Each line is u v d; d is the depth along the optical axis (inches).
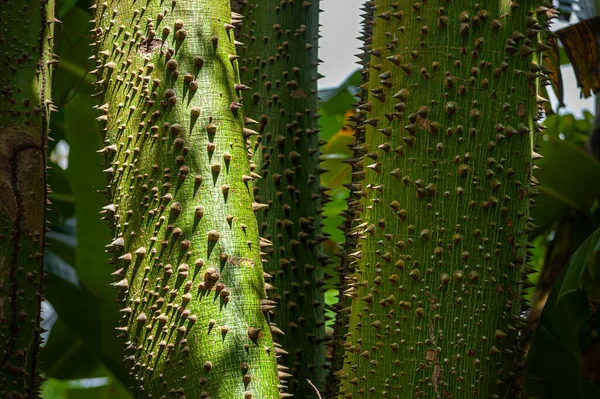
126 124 102.2
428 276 104.7
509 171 105.3
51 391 274.8
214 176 100.7
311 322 120.4
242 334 99.2
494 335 105.0
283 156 120.7
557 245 145.3
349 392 106.4
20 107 108.3
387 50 107.1
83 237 163.6
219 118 101.3
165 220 100.4
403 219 105.3
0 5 109.3
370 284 106.0
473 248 104.7
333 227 199.6
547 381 114.7
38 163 108.3
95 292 165.2
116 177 102.3
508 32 105.3
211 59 101.9
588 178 146.4
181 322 99.3
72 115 161.3
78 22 156.9
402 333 104.9
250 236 101.1
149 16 102.3
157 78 101.5
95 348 168.6
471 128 104.8
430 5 105.6
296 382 119.0
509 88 105.4
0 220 107.4
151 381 99.7
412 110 105.5
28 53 109.0
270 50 121.6
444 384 104.1
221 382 98.5
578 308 115.1
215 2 102.9
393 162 105.9
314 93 123.2
